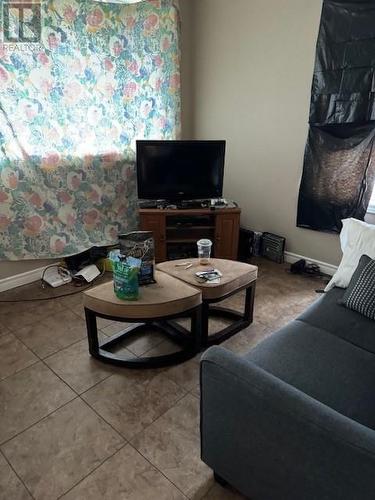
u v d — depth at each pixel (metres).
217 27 3.29
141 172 3.10
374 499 0.79
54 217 2.86
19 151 2.54
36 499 1.24
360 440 0.79
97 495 1.25
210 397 1.10
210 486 1.28
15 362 1.93
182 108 3.69
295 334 1.58
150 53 3.11
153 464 1.36
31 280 2.89
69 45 2.61
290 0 2.77
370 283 1.71
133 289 1.76
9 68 2.37
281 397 0.92
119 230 3.34
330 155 2.82
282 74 2.99
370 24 2.40
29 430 1.51
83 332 2.22
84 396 1.70
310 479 0.91
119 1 2.78
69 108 2.73
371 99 2.51
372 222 2.79
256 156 3.38
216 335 2.13
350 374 1.34
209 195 3.25
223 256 3.22
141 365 1.88
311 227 3.11
